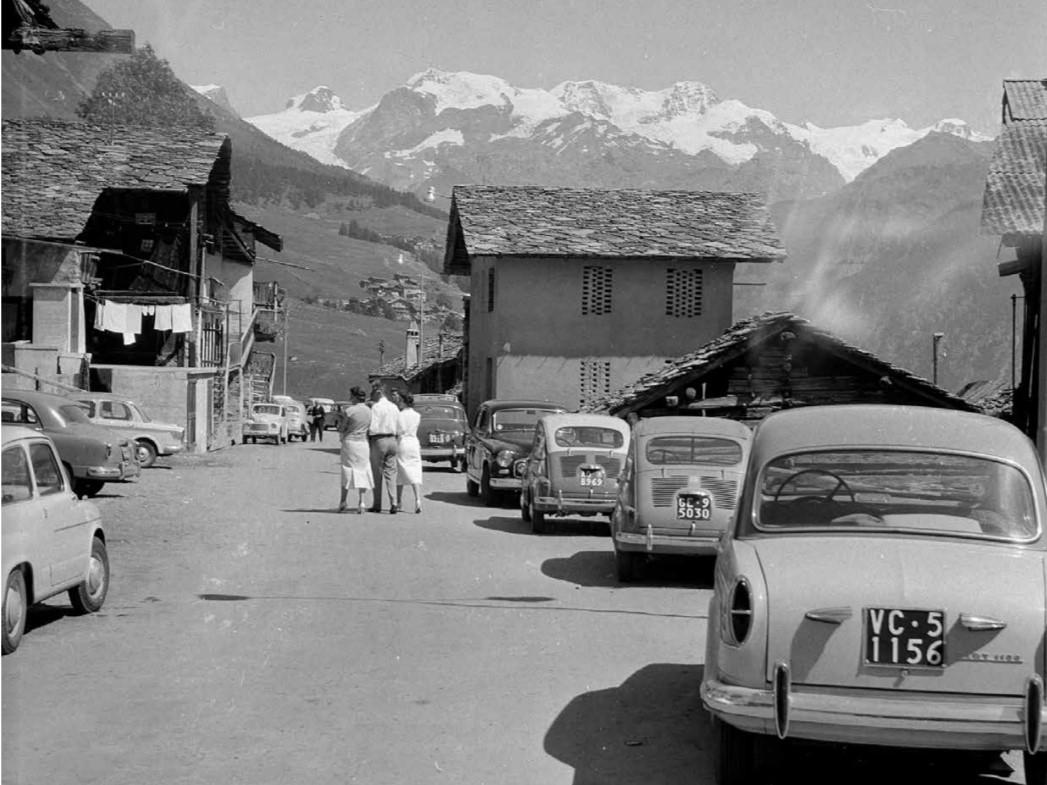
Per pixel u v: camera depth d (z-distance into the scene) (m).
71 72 115.25
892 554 6.25
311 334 190.38
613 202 46.06
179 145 43.59
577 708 7.93
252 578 13.31
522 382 42.09
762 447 7.12
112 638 9.88
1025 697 5.72
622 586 13.63
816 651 5.90
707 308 42.72
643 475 13.89
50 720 7.36
